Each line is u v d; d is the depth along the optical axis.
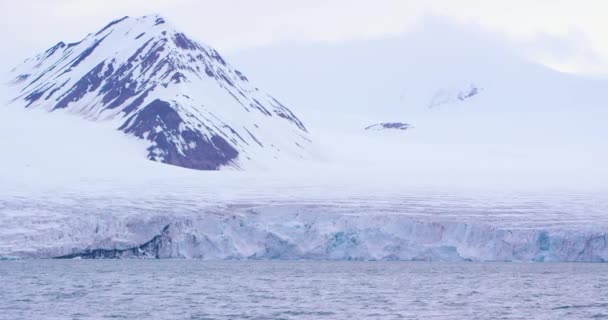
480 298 176.00
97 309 154.62
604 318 147.38
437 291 190.38
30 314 148.12
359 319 144.12
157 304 162.38
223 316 146.62
